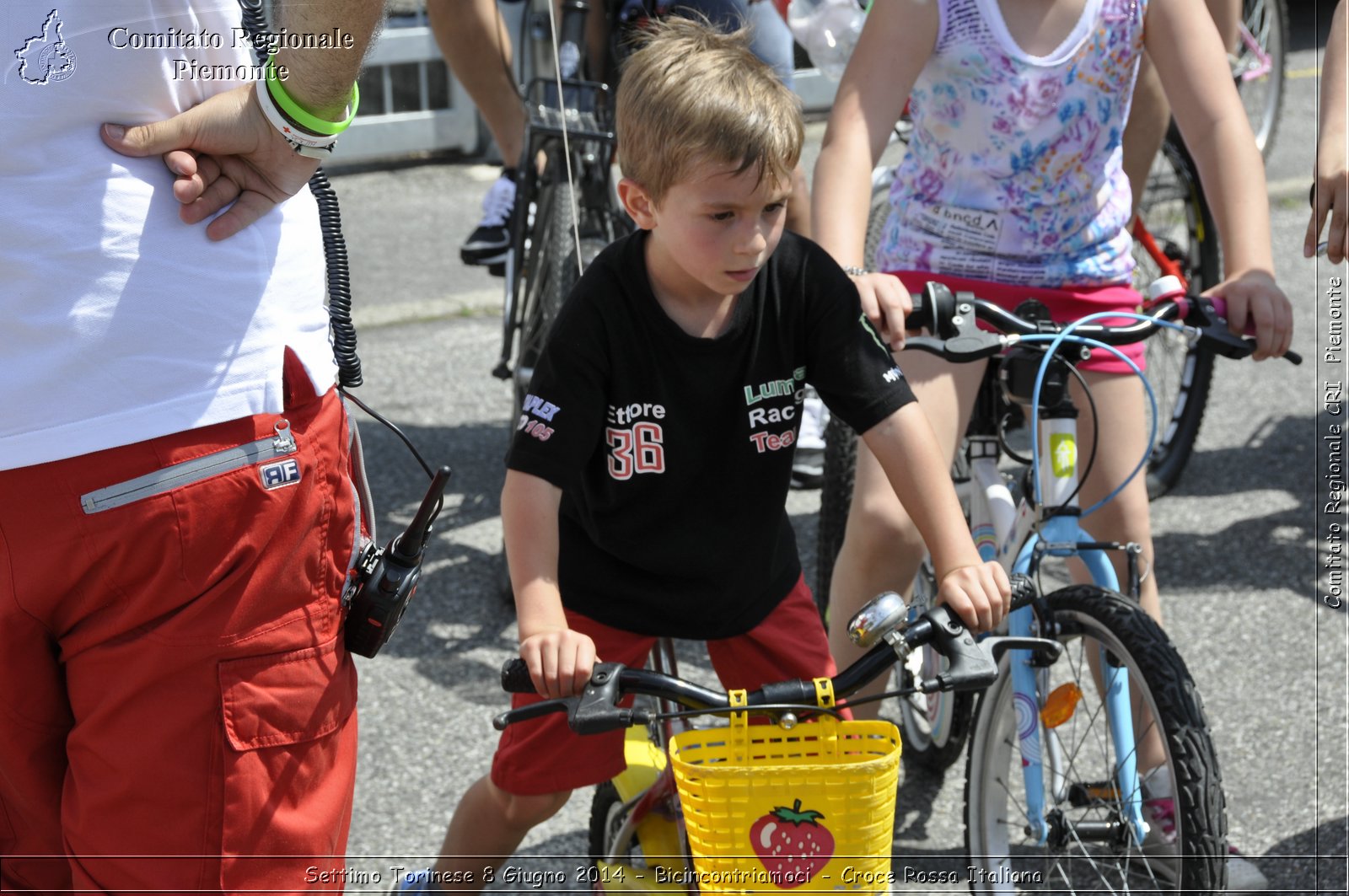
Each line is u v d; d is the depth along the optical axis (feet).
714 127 5.81
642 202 6.30
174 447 5.30
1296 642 11.43
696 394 6.65
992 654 5.70
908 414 6.66
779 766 5.18
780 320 6.66
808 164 24.98
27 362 5.14
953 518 6.52
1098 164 8.75
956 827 9.45
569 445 6.47
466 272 21.79
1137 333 7.27
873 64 8.46
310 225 5.85
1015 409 8.85
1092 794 7.55
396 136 27.66
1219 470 14.78
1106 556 7.77
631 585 7.11
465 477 14.97
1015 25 8.31
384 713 10.82
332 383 5.88
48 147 5.02
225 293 5.37
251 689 5.60
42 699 5.75
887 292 7.04
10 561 5.34
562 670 5.72
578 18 13.02
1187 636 11.59
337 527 5.87
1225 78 8.38
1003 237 8.77
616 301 6.51
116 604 5.43
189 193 5.21
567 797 7.68
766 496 6.98
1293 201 22.77
